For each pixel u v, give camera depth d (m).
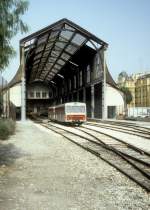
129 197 8.60
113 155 16.47
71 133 30.53
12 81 72.94
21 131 32.62
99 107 58.75
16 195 8.82
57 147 19.77
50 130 35.34
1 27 11.28
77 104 46.09
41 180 10.71
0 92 26.69
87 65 64.44
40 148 19.27
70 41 54.09
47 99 107.12
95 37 49.78
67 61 69.25
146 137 24.88
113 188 9.58
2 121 27.28
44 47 57.41
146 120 52.44
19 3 11.78
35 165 13.56
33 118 80.56
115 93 66.75
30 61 64.88
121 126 41.09
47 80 102.69
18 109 66.25
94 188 9.62
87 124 48.38
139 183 9.81
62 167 13.09
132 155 16.45
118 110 66.44
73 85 79.25
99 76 54.72
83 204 8.00
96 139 24.39
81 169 12.62
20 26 11.88
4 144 21.19
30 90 106.00
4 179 10.82
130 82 121.69
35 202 8.16
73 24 47.22
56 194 8.96
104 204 8.00
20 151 17.92
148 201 8.20
